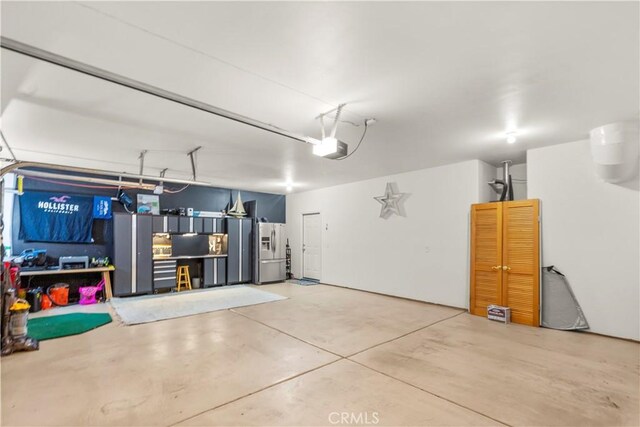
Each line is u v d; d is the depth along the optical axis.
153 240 7.50
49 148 4.84
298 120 3.71
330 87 2.90
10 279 4.20
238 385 2.90
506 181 5.49
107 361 3.42
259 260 8.55
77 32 2.09
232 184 8.17
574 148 4.54
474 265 5.42
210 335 4.29
